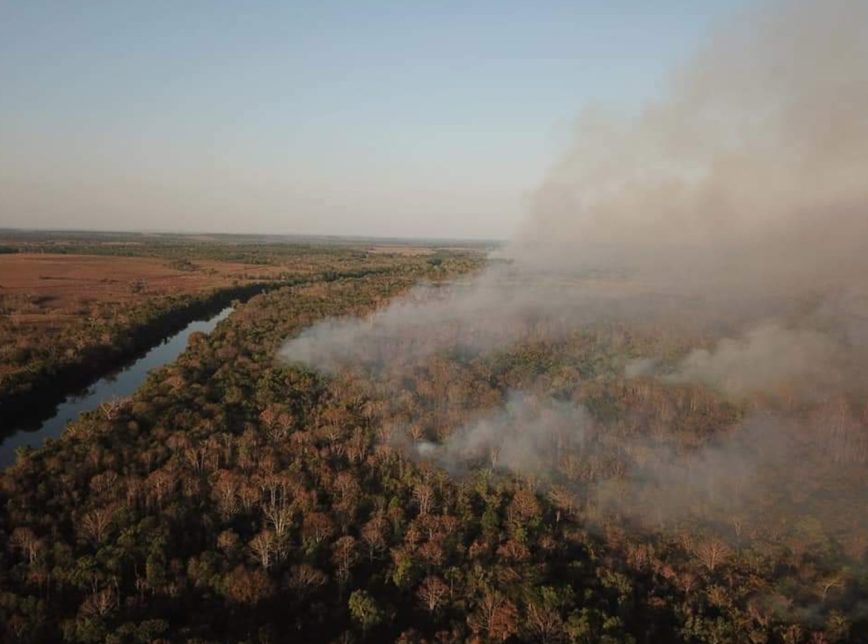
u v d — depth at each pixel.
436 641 53.16
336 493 76.06
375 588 61.09
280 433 93.44
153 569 58.16
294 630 55.41
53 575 57.47
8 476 74.38
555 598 55.38
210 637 51.88
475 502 75.75
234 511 71.56
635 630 55.28
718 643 53.94
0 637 50.38
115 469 78.25
